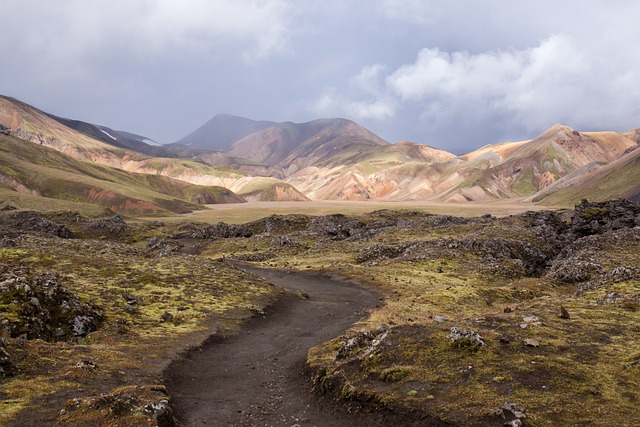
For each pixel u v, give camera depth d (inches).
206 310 1833.2
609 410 682.8
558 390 762.2
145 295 1977.1
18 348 1032.2
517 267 3208.7
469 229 4756.4
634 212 4594.0
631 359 861.2
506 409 695.7
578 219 4571.9
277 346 1441.9
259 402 952.9
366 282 2773.1
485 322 1159.0
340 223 6761.8
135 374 1023.0
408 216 7815.0
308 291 2623.0
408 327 1133.1
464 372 861.2
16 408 753.6
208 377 1114.1
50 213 6663.4
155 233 6402.6
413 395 805.2
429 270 3117.6
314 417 850.1
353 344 1108.5
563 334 1042.1
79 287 1978.3
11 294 1336.1
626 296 1507.1
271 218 6943.9
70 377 916.6
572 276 2625.5
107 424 704.4
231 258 4286.4
